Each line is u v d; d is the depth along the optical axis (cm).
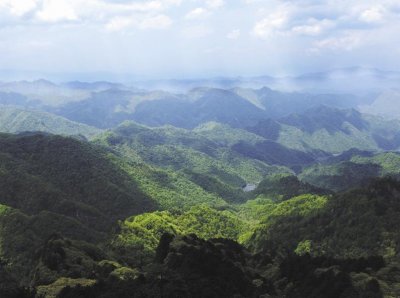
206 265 17038
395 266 17912
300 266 18725
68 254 19038
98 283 15800
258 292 16700
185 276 16012
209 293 14800
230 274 17088
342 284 15875
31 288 16225
